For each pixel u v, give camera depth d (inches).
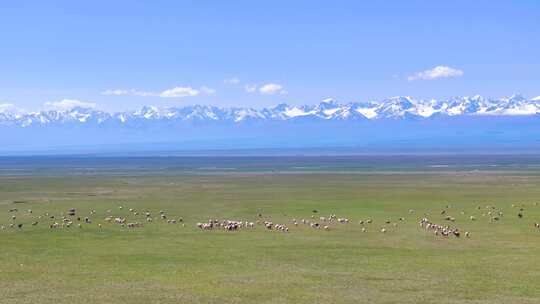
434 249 2733.8
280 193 5807.1
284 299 1852.9
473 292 1941.4
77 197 5497.1
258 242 2920.8
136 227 3457.2
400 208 4475.9
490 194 5556.1
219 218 3934.5
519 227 3444.9
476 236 3120.1
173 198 5354.3
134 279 2111.2
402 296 1893.5
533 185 6569.9
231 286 2011.6
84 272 2225.6
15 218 3882.9
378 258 2512.3
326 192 5885.8
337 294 1913.1
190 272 2229.3
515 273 2212.1
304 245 2834.6
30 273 2203.5
